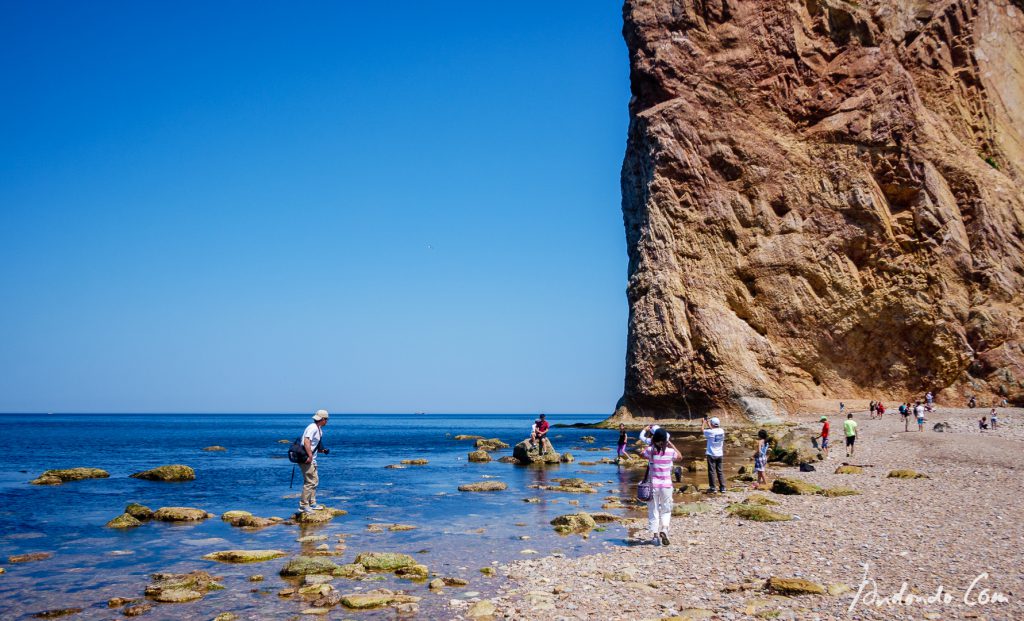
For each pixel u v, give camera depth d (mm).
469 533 17031
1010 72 79250
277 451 54031
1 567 13398
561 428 90500
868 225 69375
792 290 70000
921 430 45438
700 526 16766
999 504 18078
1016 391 63094
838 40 77000
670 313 70375
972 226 69062
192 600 11211
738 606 9945
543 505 22078
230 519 19000
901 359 67500
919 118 71938
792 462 32031
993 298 66375
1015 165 74438
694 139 74125
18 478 31281
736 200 72750
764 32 76188
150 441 73250
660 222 73125
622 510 20719
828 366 68875
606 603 10406
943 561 12156
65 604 11188
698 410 68875
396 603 10812
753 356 68250
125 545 15727
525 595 11062
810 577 11430
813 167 72438
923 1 80562
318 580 12164
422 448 57906
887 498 19844
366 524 18516
